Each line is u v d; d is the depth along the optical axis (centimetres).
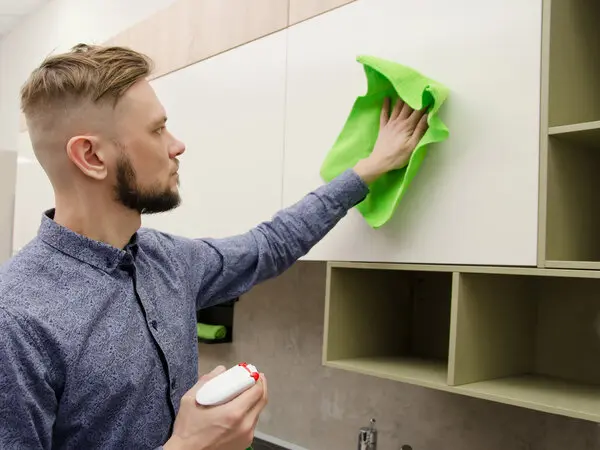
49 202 232
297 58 139
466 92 106
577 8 103
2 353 68
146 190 88
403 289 145
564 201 99
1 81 358
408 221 115
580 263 90
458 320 105
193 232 169
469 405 134
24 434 69
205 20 168
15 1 305
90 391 77
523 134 98
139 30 199
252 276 114
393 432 150
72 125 83
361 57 114
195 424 73
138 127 87
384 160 114
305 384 174
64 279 79
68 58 85
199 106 168
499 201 101
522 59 98
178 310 94
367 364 126
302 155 136
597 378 114
